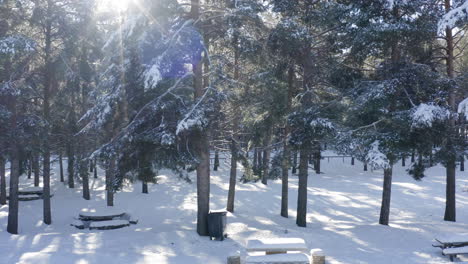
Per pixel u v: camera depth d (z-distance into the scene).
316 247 11.98
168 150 13.10
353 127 16.59
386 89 14.27
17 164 16.91
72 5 17.08
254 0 13.40
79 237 13.21
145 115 13.34
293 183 33.41
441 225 16.05
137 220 19.05
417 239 13.06
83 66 18.28
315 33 17.66
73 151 20.94
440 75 15.75
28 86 16.77
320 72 17.66
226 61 14.52
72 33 16.92
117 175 13.84
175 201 25.25
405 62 15.44
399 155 14.56
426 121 13.30
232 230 15.22
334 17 15.16
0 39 14.44
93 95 15.56
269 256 9.01
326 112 15.83
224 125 15.88
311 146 15.66
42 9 16.31
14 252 10.53
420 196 28.83
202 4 14.71
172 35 12.99
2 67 15.88
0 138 16.08
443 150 16.16
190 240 12.89
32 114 17.12
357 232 14.34
